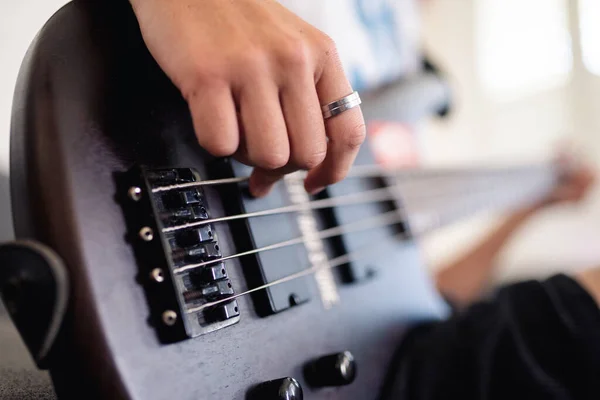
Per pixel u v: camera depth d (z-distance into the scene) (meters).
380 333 0.50
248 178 0.42
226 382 0.38
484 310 0.52
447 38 1.46
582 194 1.35
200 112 0.35
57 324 0.32
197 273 0.38
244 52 0.35
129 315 0.35
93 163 0.36
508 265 1.51
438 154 1.41
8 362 0.42
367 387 0.47
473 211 0.90
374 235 0.54
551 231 1.58
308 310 0.44
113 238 0.35
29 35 0.56
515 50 1.65
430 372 0.48
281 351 0.41
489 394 0.47
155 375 0.35
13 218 0.35
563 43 1.59
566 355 0.48
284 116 0.37
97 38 0.38
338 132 0.39
